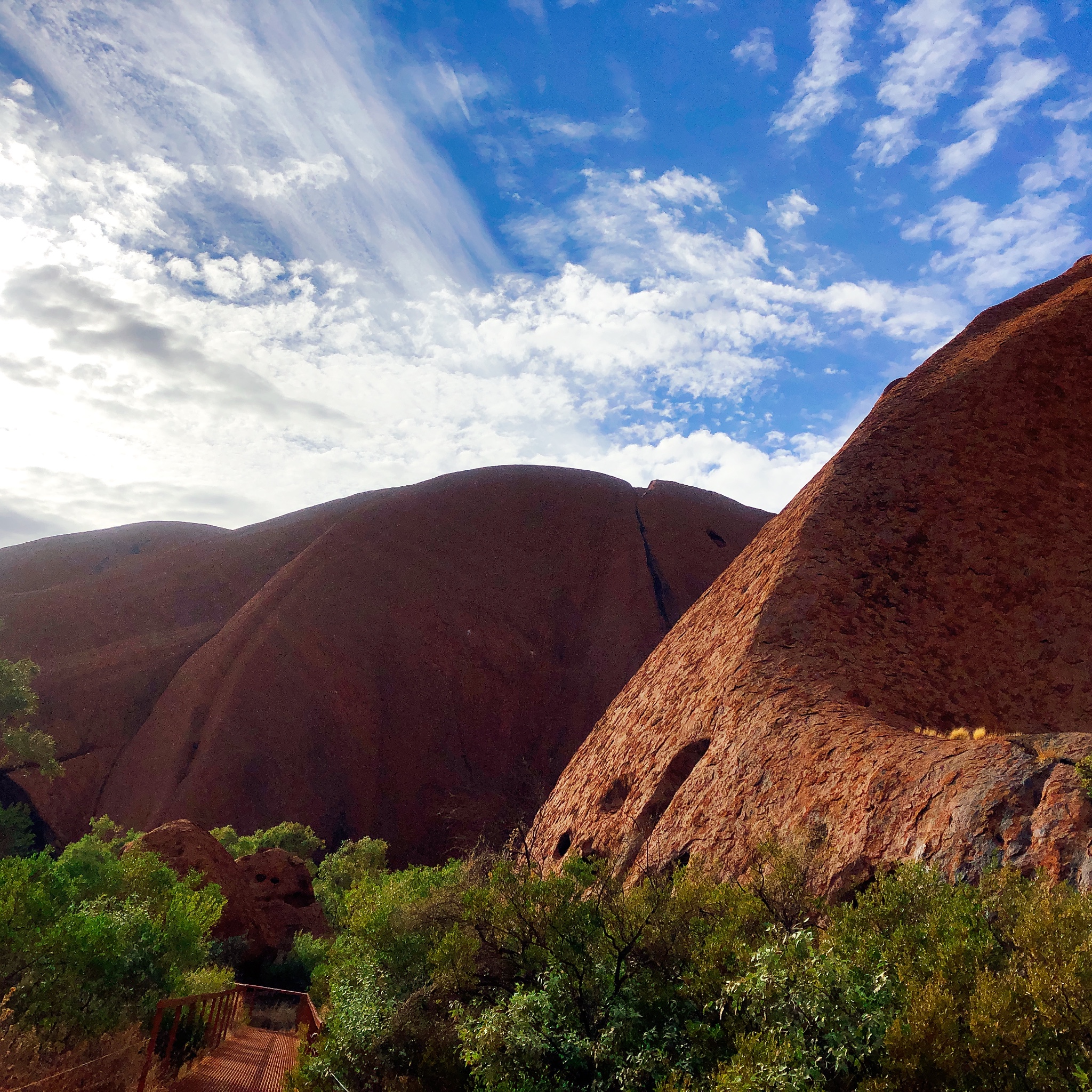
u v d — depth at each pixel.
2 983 8.31
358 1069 8.29
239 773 62.75
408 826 67.19
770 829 12.45
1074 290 25.42
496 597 85.62
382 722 72.19
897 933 5.82
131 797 62.06
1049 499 20.42
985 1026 4.43
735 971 6.29
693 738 17.34
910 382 24.95
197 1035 11.11
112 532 109.62
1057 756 9.31
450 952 8.24
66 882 11.44
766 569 20.89
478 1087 6.95
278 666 70.94
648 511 100.88
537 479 101.69
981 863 8.66
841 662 16.59
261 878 28.58
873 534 20.02
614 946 7.23
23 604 79.38
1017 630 18.08
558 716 77.50
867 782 11.25
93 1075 7.79
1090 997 4.37
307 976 23.47
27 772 62.34
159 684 73.12
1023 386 22.80
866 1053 4.75
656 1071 5.77
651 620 85.81
